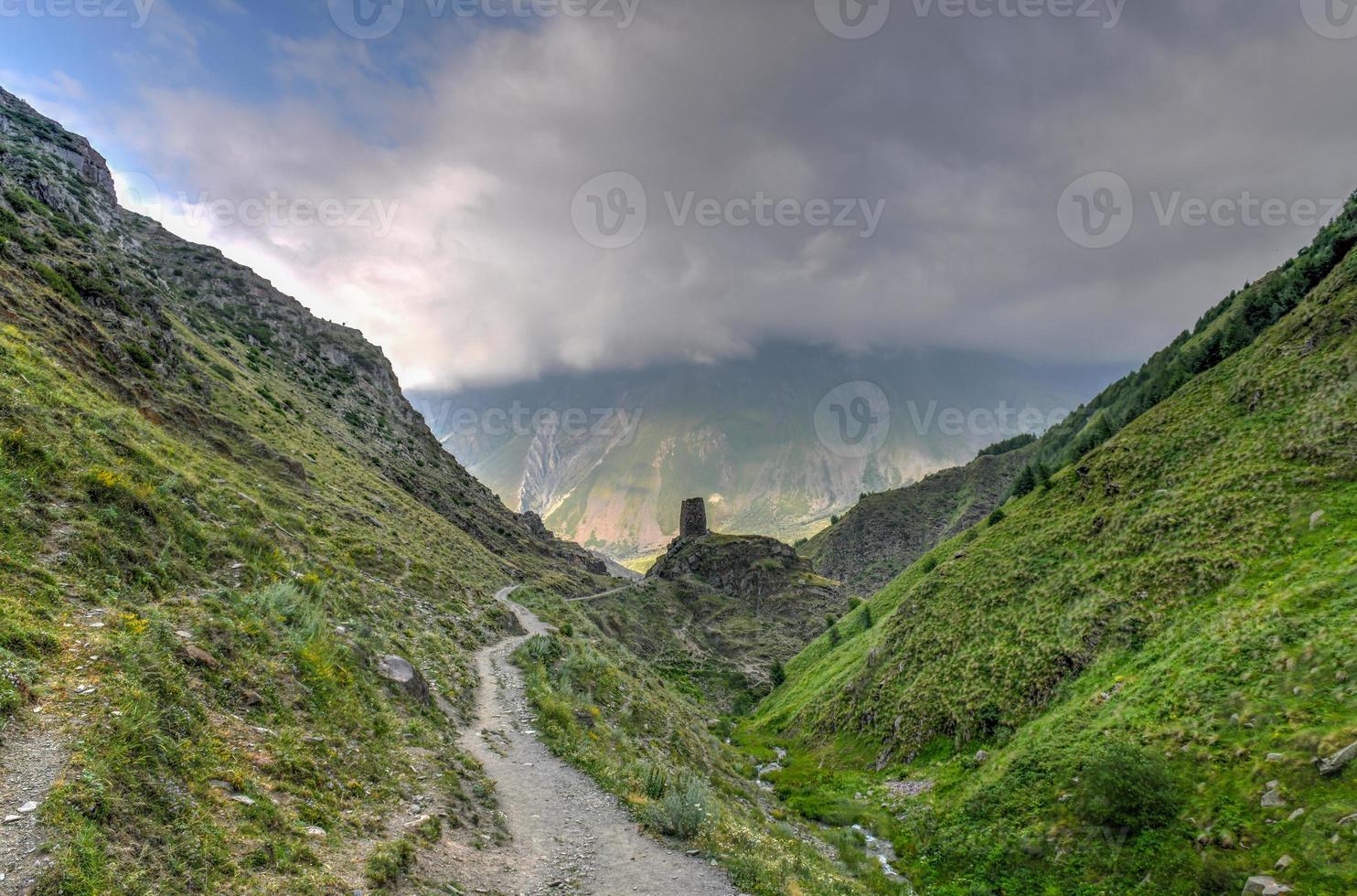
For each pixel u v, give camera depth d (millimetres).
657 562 191500
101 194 122125
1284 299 71438
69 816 8344
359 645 22719
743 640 134375
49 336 34469
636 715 38188
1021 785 37781
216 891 8922
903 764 52906
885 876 33031
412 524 78875
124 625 13820
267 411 80812
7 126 110250
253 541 25172
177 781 10594
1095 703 39656
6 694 9961
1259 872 23359
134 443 24406
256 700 14797
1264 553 40125
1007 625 56344
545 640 39875
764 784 54656
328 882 10320
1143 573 47094
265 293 162375
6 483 15898
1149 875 26828
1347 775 23734
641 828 18109
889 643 70000
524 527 199625
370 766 15672
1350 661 27812
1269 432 49625
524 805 18266
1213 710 31188
